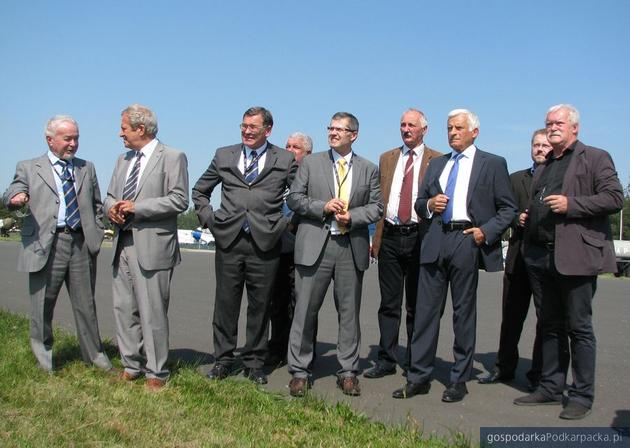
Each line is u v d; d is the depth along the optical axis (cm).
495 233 515
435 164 551
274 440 399
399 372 615
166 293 529
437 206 517
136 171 532
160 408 451
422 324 536
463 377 523
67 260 547
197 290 1323
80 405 449
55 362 579
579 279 473
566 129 488
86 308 557
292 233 605
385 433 423
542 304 511
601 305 1185
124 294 532
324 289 543
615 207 460
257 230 551
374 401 513
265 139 570
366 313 1049
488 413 486
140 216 512
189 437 394
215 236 565
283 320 641
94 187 574
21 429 391
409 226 588
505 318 577
